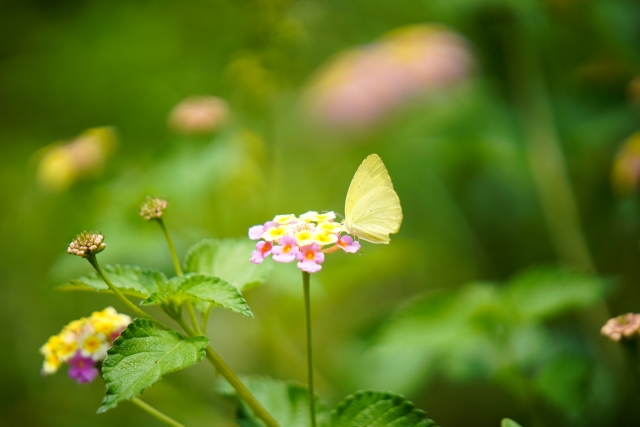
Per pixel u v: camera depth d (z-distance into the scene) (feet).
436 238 3.32
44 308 3.51
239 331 3.14
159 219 1.78
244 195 2.86
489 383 2.95
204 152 2.69
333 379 2.70
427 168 3.30
